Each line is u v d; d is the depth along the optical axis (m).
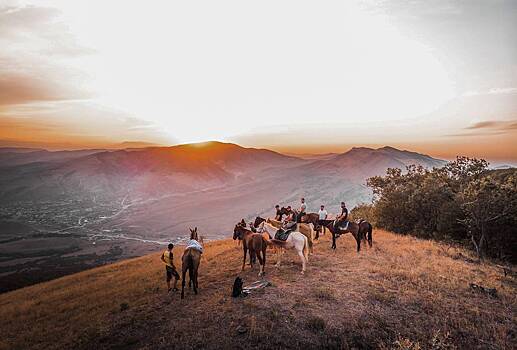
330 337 8.92
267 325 9.27
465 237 26.50
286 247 14.07
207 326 9.52
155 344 8.99
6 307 16.86
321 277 12.98
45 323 12.45
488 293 11.71
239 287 11.18
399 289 11.76
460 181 29.80
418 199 28.83
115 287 16.36
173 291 12.84
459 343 8.98
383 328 9.43
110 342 9.62
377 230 28.69
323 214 20.36
